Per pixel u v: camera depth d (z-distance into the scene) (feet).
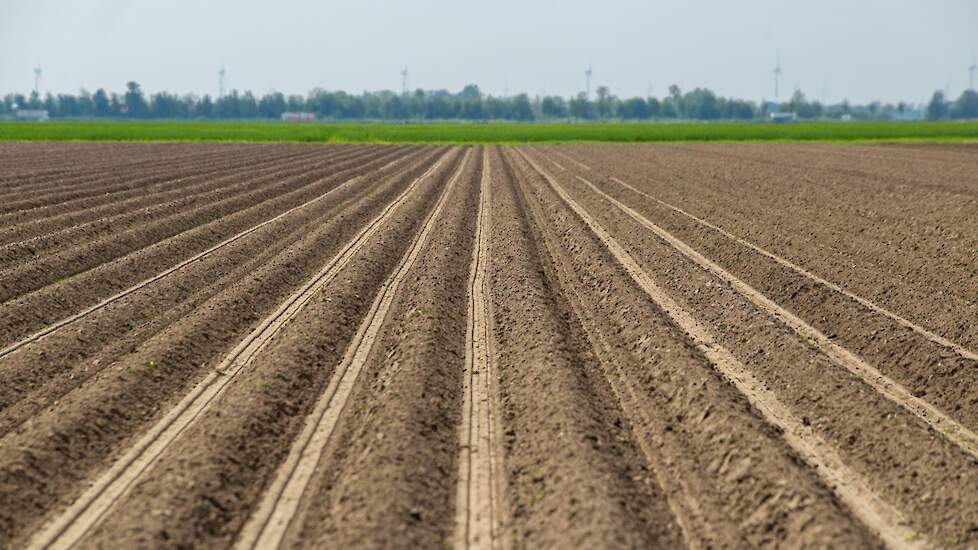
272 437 35.88
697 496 31.30
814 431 37.55
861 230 82.23
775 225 86.33
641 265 69.82
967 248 72.08
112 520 28.19
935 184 117.70
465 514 29.78
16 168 148.05
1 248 67.87
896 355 46.85
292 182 126.41
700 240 79.30
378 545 26.40
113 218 85.92
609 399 40.40
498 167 163.53
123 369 41.88
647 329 48.39
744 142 274.57
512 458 33.88
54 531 28.68
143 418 38.27
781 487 30.17
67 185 119.75
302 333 48.47
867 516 30.45
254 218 91.97
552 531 27.61
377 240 77.05
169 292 58.39
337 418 38.34
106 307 53.47
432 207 104.83
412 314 52.70
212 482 30.83
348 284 60.13
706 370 41.24
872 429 35.94
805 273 65.62
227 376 43.98
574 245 74.90
